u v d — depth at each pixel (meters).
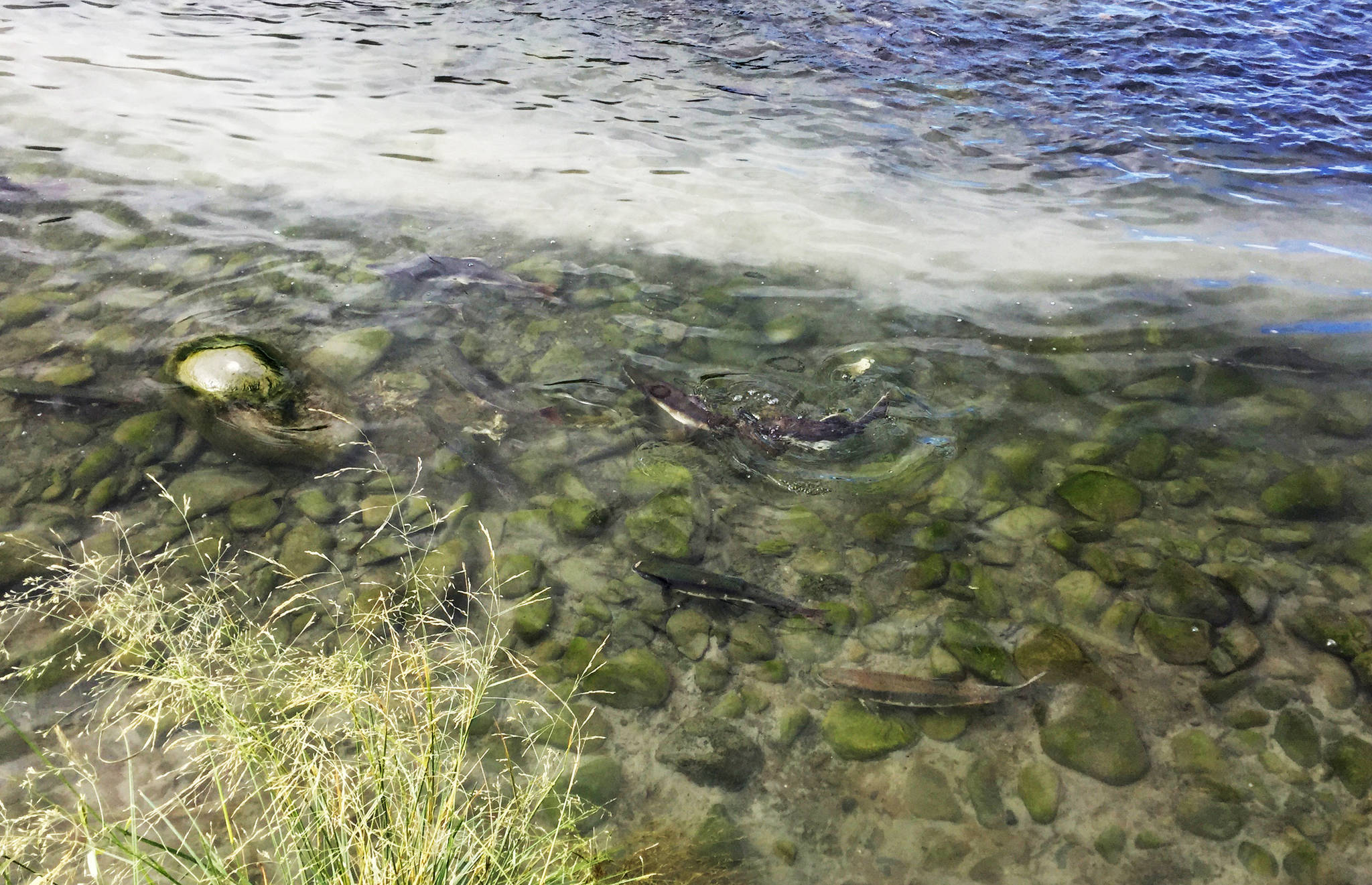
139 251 5.40
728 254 5.70
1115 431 4.49
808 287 5.44
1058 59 8.34
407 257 5.50
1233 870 3.03
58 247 5.38
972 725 3.38
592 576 3.83
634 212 6.05
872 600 3.78
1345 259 5.66
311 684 2.96
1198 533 4.00
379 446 4.29
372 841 2.71
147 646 3.10
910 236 5.90
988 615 3.72
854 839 3.10
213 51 8.02
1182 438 4.45
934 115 7.36
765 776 3.25
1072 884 3.00
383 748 2.85
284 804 2.79
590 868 2.91
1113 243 5.84
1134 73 8.05
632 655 3.56
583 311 5.19
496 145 6.74
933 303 5.33
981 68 8.19
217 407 4.26
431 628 3.60
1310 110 7.39
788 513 4.12
